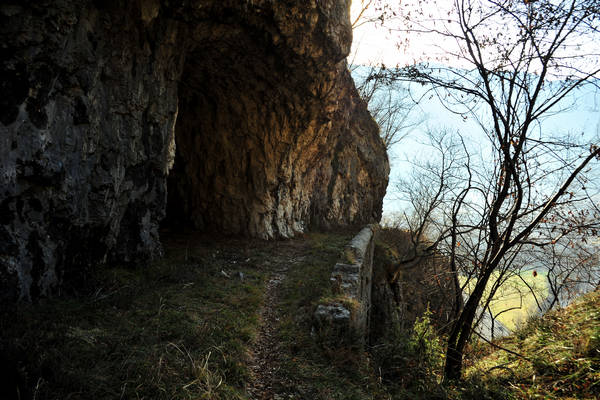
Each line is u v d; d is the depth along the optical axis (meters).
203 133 11.68
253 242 11.66
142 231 7.20
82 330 4.17
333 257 10.65
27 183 4.33
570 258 7.16
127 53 5.88
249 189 12.27
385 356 6.16
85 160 5.28
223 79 10.28
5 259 4.11
